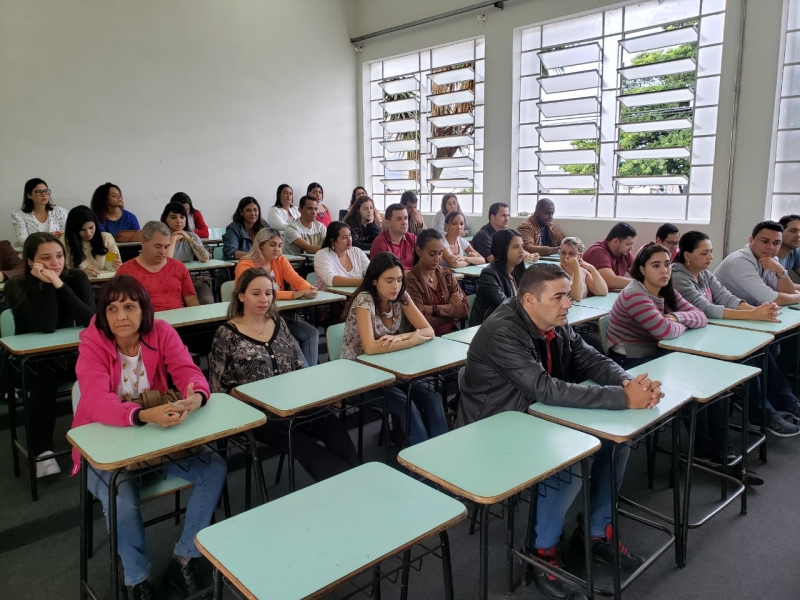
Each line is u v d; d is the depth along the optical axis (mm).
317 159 7324
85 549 1647
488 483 1287
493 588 1806
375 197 7801
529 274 1855
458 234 4598
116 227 5062
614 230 3879
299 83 7023
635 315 2545
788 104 4383
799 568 1885
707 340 2449
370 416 3150
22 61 5070
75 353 2467
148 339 1821
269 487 2434
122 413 1583
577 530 1960
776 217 4559
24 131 5137
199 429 1578
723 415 2254
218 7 6238
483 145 6352
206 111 6277
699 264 2924
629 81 5191
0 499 2359
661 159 5102
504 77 5973
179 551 1747
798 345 3037
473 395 1952
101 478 1659
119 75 5633
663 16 4922
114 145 5672
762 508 2244
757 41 4363
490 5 5938
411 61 7016
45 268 2520
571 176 5664
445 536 1331
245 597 1029
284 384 1980
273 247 3426
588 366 2016
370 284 2482
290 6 6828
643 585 1806
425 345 2506
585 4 5250
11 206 5121
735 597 1749
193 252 4672
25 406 2287
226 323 2227
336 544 1093
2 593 1801
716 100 4699
